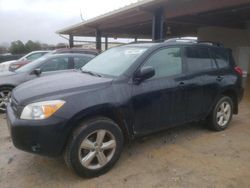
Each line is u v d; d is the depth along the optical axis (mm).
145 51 4363
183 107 4707
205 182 3594
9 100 4277
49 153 3406
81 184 3553
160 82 4340
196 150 4605
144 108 4148
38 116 3348
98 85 3801
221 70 5414
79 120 3555
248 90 10977
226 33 16109
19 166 4035
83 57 8320
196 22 13836
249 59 15383
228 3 7629
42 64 7641
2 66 15742
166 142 4934
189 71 4812
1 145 4812
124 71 4121
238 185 3531
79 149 3516
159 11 9289
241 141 5039
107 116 3873
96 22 13844
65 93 3559
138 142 4914
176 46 4734
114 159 3857
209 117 5430
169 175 3768
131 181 3619
